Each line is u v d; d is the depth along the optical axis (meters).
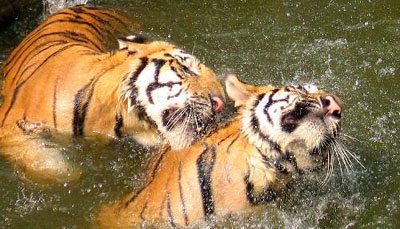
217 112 8.56
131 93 9.08
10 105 9.59
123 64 9.27
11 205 8.44
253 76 10.78
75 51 9.66
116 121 9.19
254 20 12.14
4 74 10.45
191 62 9.25
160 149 8.80
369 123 9.77
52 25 10.52
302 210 8.18
